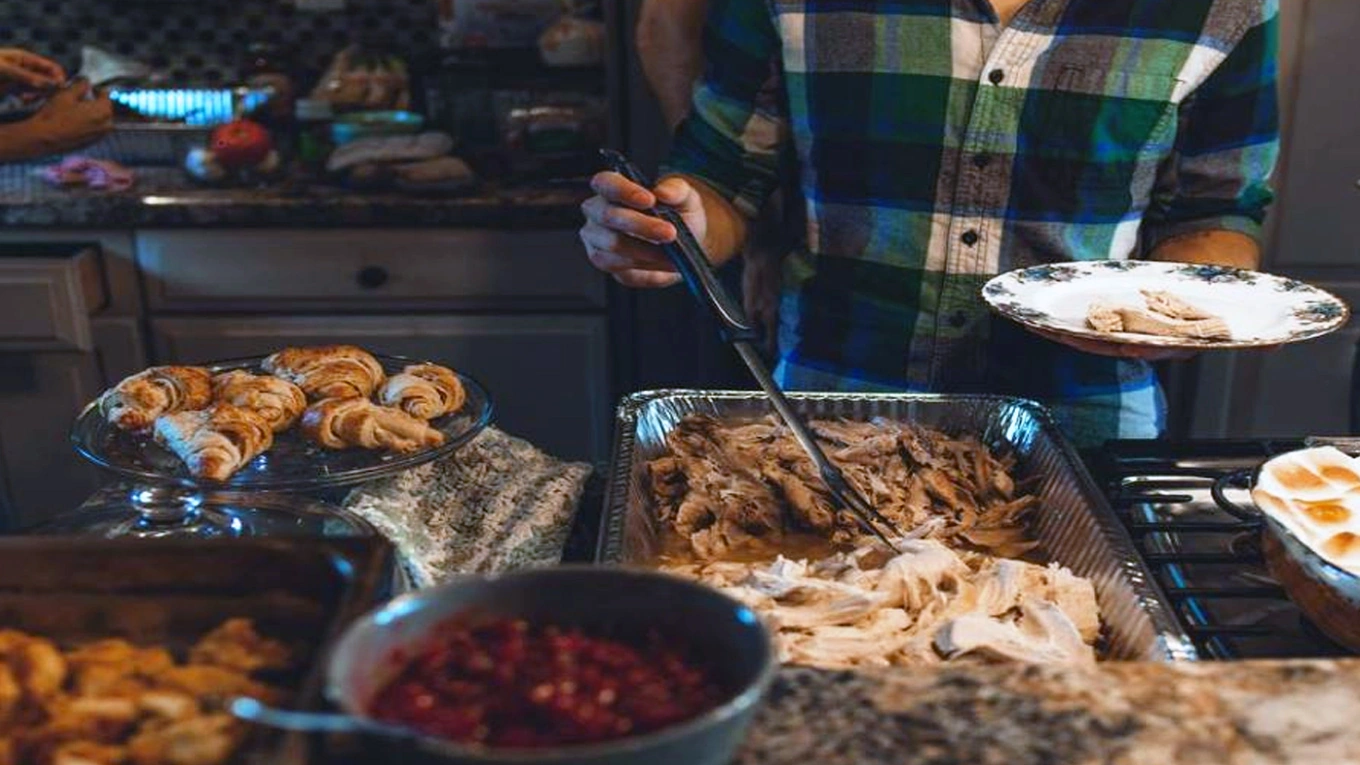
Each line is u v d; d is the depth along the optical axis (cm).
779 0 146
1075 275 132
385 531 103
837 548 114
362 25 283
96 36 283
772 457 124
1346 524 92
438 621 62
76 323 239
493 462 122
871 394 135
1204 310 123
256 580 74
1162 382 250
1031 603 98
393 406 127
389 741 53
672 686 60
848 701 65
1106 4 138
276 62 282
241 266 246
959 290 148
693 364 255
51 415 249
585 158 256
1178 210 152
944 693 66
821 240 153
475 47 266
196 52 284
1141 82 140
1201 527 109
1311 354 243
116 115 265
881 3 142
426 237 245
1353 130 228
